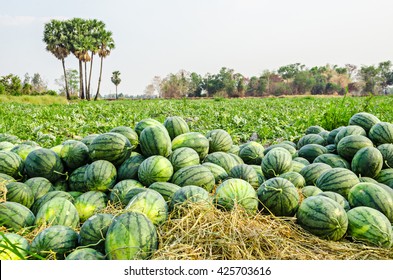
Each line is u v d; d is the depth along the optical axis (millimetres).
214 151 6766
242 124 15219
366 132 6945
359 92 116875
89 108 26766
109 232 3824
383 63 112688
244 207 4625
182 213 4449
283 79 121875
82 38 68125
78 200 5051
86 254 3697
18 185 5012
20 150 6234
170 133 6695
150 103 38781
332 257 4070
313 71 119500
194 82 113000
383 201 4680
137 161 5711
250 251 3914
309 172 5844
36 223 4496
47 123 15531
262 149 7031
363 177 5688
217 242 3945
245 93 117250
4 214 4445
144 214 4090
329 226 4305
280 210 4672
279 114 19859
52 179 5719
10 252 3701
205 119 17328
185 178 5273
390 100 36000
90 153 5715
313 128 8289
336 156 6391
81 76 72438
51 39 67875
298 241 4309
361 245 4254
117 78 95188
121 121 16484
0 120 17078
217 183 5672
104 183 5359
